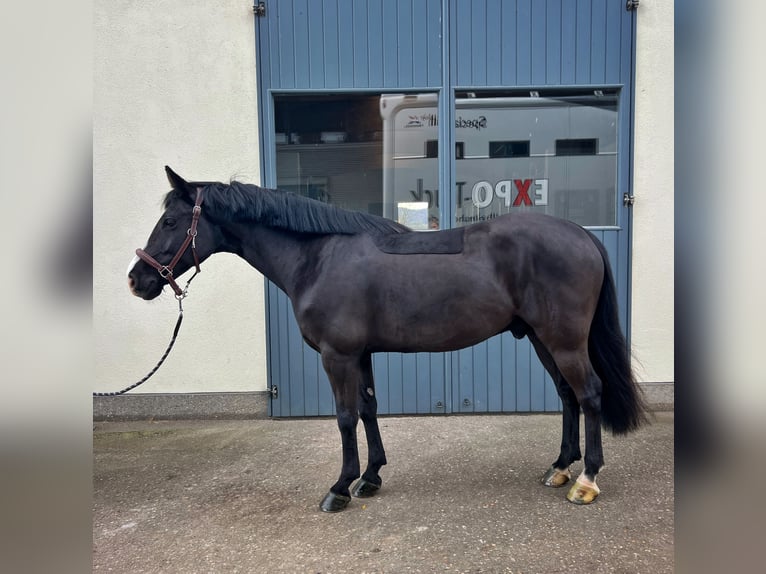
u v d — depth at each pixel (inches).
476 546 84.4
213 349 147.5
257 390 148.3
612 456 118.3
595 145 146.1
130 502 103.5
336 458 121.8
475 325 94.7
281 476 113.2
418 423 141.6
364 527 91.4
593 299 94.2
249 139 143.9
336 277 94.4
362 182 148.3
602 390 98.3
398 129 146.3
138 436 137.8
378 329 95.5
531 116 145.6
